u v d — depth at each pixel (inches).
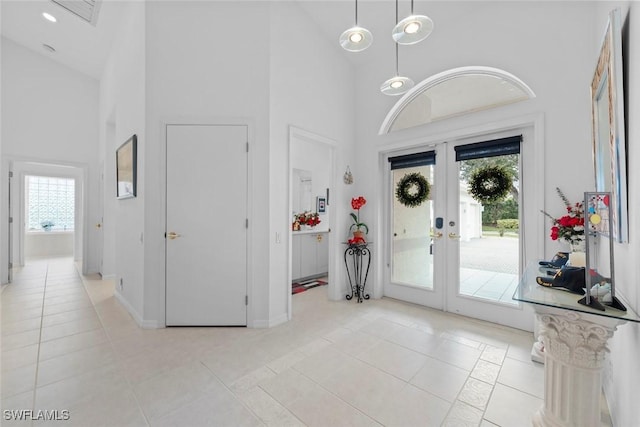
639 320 41.1
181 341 96.1
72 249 292.5
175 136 107.3
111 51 165.6
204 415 61.4
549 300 49.6
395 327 108.8
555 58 94.9
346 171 150.0
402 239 143.5
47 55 184.7
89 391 69.1
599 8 81.7
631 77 48.4
